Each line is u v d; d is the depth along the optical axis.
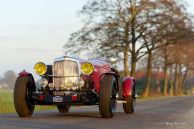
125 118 13.77
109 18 54.94
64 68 13.77
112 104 14.11
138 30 56.16
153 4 54.78
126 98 15.92
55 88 13.73
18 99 13.52
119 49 54.00
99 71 14.47
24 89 13.54
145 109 20.62
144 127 10.96
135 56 56.84
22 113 13.73
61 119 13.05
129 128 10.68
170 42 58.84
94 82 14.23
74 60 13.79
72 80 13.78
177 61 84.44
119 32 54.62
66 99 13.53
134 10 55.44
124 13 55.09
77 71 13.80
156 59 83.19
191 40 57.94
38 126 10.73
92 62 14.36
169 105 26.03
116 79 14.52
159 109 20.66
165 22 55.34
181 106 24.50
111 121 12.59
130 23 55.25
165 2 55.00
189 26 57.34
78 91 13.70
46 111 18.19
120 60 54.31
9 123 11.41
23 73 13.82
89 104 13.81
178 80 110.50
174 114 16.20
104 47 53.62
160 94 88.00
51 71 13.96
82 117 14.01
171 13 55.50
